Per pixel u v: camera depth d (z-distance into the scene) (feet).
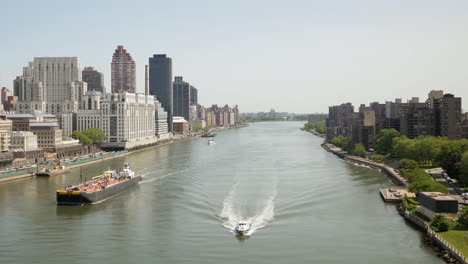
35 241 595.06
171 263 522.06
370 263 521.24
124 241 593.01
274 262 524.52
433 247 562.66
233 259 532.73
